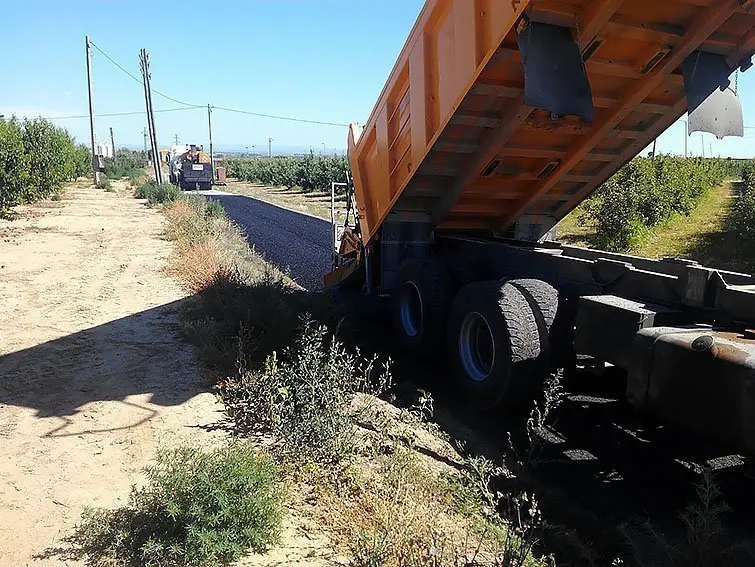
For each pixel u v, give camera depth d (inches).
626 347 159.2
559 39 171.2
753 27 187.8
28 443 173.0
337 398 181.5
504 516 153.3
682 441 195.0
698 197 999.6
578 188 273.3
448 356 234.1
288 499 146.2
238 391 209.9
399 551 127.5
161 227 719.1
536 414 201.8
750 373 125.0
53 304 336.8
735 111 199.5
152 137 1401.3
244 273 392.2
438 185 259.1
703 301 162.1
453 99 203.0
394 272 294.4
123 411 195.9
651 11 174.1
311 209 1218.6
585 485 171.8
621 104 208.7
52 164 1053.2
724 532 145.6
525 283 208.1
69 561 121.5
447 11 202.7
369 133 287.1
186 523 122.3
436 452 186.7
